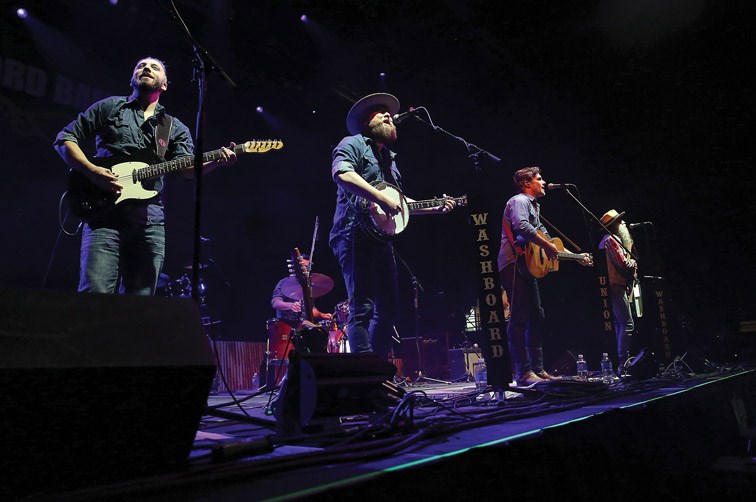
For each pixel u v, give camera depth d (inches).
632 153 401.4
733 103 360.8
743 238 383.2
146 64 120.3
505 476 62.3
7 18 273.3
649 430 105.3
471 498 56.6
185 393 48.4
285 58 333.4
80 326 44.3
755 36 323.6
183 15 299.4
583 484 75.4
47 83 290.8
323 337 159.5
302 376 77.4
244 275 406.3
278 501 41.5
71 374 41.5
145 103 121.6
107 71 309.6
